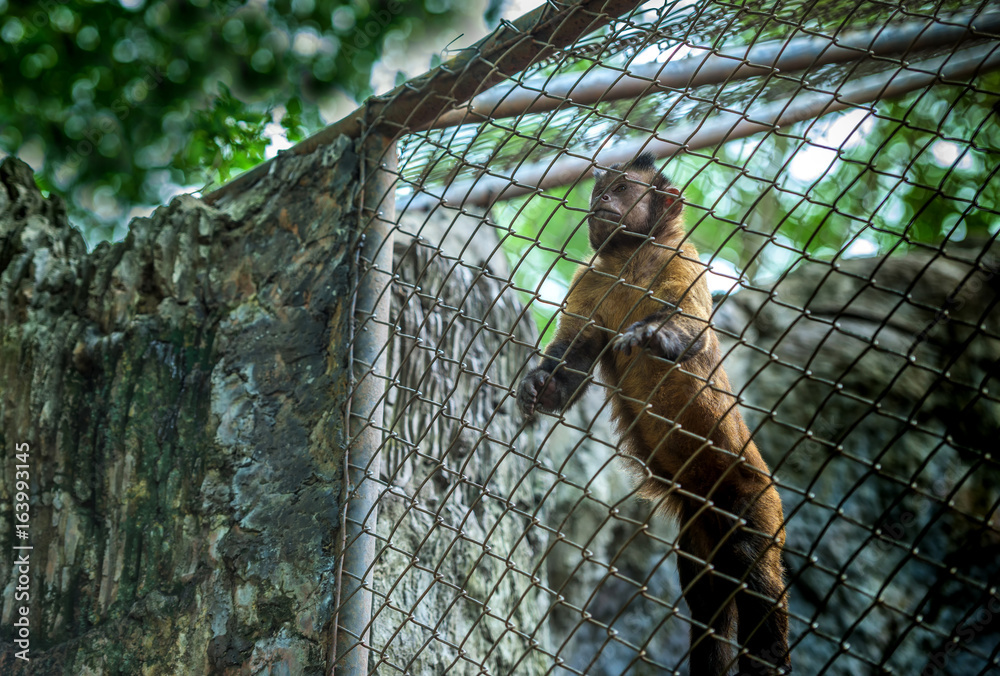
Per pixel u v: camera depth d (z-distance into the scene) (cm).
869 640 689
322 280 398
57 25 768
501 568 550
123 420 444
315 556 350
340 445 360
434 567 495
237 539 373
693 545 429
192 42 783
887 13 412
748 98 503
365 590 338
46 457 463
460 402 546
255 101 779
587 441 760
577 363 465
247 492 381
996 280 773
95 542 432
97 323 484
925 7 422
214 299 441
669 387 428
